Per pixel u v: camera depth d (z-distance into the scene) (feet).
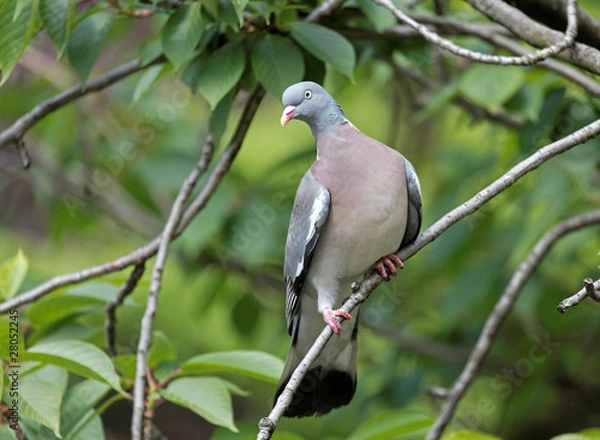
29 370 23.79
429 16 30.32
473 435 24.30
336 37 26.37
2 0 24.06
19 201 53.31
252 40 27.12
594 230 38.06
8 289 28.07
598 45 26.05
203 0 24.61
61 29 24.91
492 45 31.30
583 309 40.01
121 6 27.35
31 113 29.58
